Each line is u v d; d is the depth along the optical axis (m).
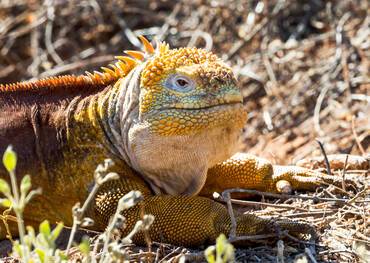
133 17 23.86
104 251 8.59
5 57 23.59
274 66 21.20
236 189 11.13
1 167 11.23
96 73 11.55
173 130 10.26
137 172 11.05
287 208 11.46
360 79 19.56
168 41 22.92
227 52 22.20
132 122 10.68
